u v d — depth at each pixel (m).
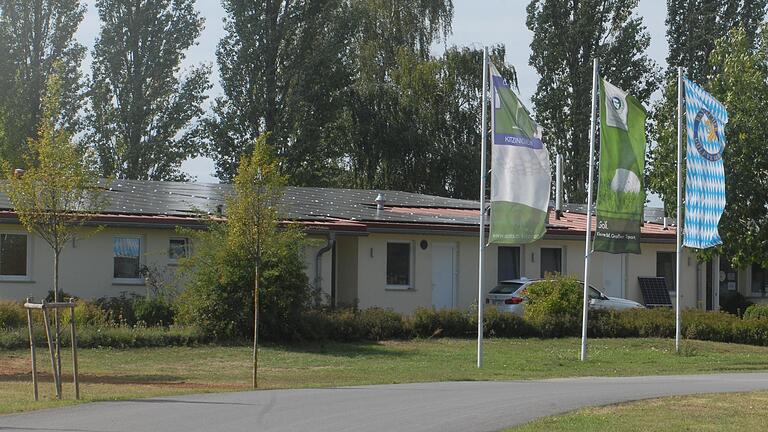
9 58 51.56
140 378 20.94
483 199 24.20
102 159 54.22
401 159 63.12
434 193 63.06
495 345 29.52
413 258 36.25
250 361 24.47
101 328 26.62
